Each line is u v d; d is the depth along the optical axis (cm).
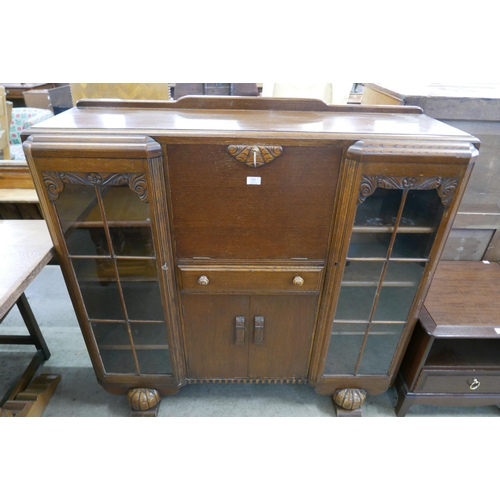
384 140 77
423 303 110
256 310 104
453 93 113
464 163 77
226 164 80
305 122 88
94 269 95
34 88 207
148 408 121
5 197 151
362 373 119
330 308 100
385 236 89
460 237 136
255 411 129
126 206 83
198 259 93
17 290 77
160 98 149
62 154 75
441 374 114
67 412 128
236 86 136
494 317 109
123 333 108
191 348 112
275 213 87
